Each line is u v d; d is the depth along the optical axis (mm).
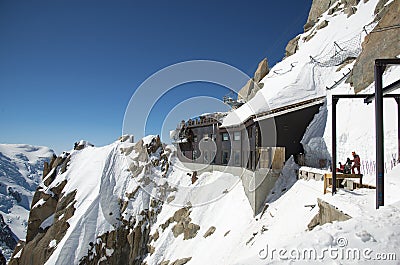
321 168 17688
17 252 37188
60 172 42156
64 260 26828
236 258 13391
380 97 7820
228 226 19609
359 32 31766
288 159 19859
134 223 29812
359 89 20406
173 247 23562
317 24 48406
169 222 26453
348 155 17141
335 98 11188
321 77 27781
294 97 24641
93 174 37156
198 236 22047
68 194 35562
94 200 32156
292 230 11836
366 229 6199
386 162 13633
